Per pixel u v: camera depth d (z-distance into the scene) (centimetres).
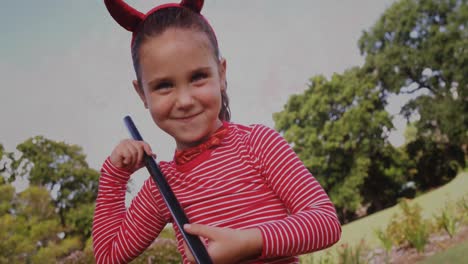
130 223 140
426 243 655
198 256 97
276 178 120
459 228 659
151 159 126
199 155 126
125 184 144
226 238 100
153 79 120
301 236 104
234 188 120
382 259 674
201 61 119
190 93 119
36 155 805
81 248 771
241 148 125
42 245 750
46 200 766
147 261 652
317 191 117
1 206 737
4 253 723
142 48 121
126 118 143
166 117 122
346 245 684
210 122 123
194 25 122
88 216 791
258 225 109
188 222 105
